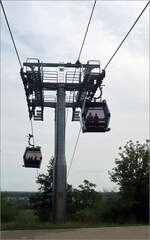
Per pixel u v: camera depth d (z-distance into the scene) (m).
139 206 37.00
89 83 26.31
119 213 37.25
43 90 30.56
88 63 26.77
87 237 21.67
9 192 55.94
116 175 38.12
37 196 40.03
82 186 43.97
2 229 26.69
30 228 27.09
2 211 50.41
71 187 43.31
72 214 39.94
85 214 38.66
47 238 21.39
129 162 37.75
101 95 18.22
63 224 29.92
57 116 31.31
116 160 38.19
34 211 40.16
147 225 29.77
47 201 39.78
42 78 27.84
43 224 30.31
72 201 43.28
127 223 33.53
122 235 22.53
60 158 31.44
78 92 29.91
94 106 17.97
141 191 37.34
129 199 37.56
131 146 38.00
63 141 31.45
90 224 30.80
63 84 30.88
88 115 17.84
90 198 43.44
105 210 37.78
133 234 23.02
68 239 20.81
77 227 27.70
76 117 34.62
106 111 17.88
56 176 31.27
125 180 37.62
